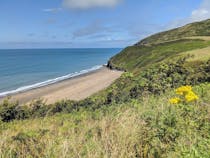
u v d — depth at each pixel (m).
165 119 5.60
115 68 114.69
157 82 14.77
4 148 5.00
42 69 127.12
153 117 5.82
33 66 142.75
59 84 77.44
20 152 5.03
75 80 85.06
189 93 7.04
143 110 7.04
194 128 5.75
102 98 17.28
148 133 5.23
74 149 4.75
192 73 17.12
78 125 6.81
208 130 5.75
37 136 5.65
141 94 13.89
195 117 6.28
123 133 5.21
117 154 4.61
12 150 5.00
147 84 14.77
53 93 63.12
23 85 78.81
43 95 60.88
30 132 5.91
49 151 4.82
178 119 5.75
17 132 6.27
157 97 10.39
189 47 96.50
